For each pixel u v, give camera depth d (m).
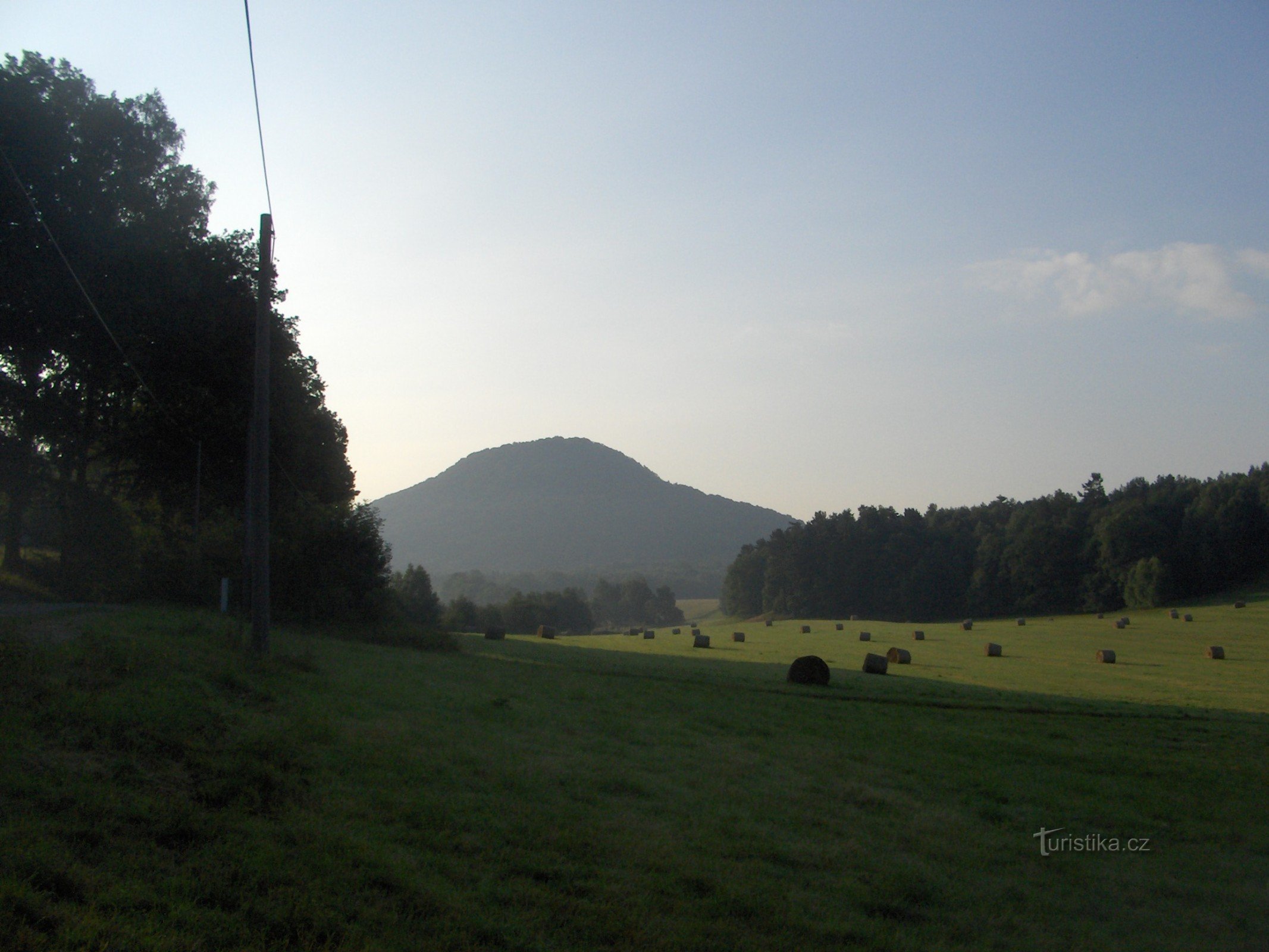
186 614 21.38
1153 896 8.95
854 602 119.62
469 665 23.55
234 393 36.22
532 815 8.76
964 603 111.88
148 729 8.70
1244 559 91.25
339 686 14.43
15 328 32.34
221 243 36.47
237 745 8.96
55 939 4.82
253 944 5.31
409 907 6.19
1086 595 98.50
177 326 33.88
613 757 12.23
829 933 6.96
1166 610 80.69
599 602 158.62
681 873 7.75
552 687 20.09
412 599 59.31
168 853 6.32
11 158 29.02
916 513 128.12
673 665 33.81
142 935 5.07
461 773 9.88
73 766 7.45
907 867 8.91
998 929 7.66
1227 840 11.10
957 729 18.59
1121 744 17.91
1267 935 8.09
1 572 34.59
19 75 30.44
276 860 6.46
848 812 10.83
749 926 6.89
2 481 36.06
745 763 13.04
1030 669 38.97
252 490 17.14
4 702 8.49
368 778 9.02
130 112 34.16
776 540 134.62
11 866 5.46
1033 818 11.48
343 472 58.00
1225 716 23.48
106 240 31.95
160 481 39.19
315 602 29.36
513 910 6.46
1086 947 7.45
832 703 22.59
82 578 35.22
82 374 35.09
